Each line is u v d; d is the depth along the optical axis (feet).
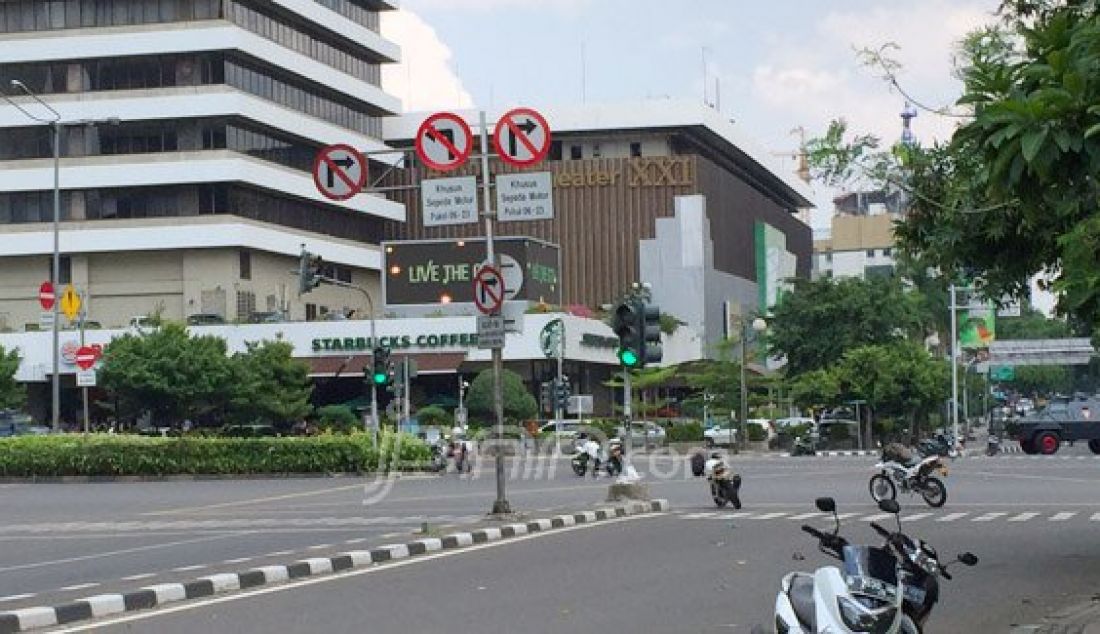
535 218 87.92
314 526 92.43
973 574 60.23
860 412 236.84
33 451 158.51
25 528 96.78
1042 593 54.39
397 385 168.04
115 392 230.68
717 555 68.08
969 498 110.73
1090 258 40.55
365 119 320.70
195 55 265.13
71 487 148.36
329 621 47.93
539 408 253.44
